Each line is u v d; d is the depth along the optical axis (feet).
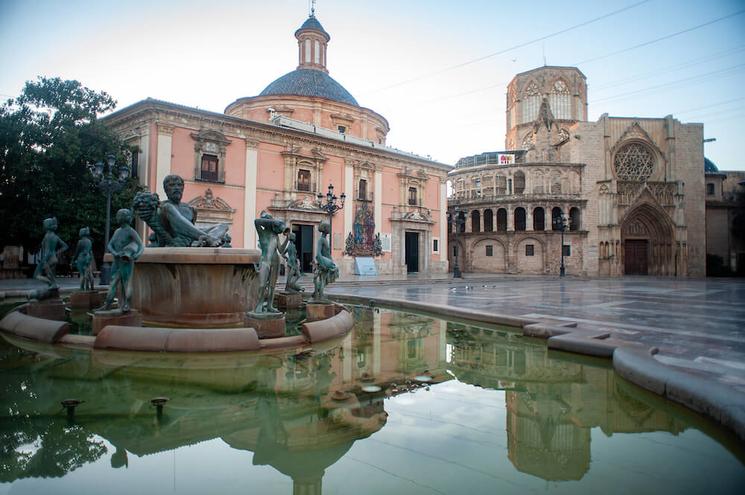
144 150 85.61
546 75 191.93
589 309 42.37
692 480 9.06
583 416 12.94
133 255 22.27
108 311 21.80
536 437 11.17
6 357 17.58
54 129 77.05
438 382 16.20
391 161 128.16
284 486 8.33
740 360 20.10
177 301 24.90
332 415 12.37
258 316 22.07
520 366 18.98
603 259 153.79
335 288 77.41
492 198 159.43
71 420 11.53
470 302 49.19
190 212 29.89
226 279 25.25
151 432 10.92
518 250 156.66
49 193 76.64
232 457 9.62
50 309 27.66
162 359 17.66
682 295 64.28
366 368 17.80
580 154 157.38
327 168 113.39
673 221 155.94
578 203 155.43
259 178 100.73
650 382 14.98
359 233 118.73
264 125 99.76
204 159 92.79
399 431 11.35
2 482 8.30
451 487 8.45
